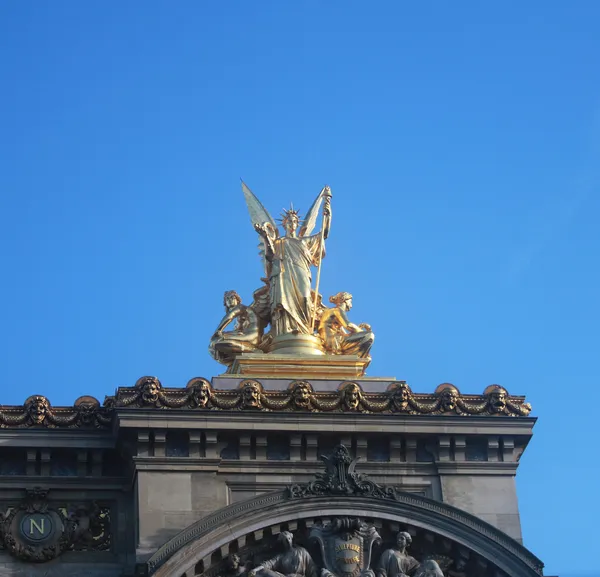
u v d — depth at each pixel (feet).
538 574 306.14
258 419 313.32
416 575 305.12
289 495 305.32
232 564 301.43
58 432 314.14
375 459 317.01
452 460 318.24
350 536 304.50
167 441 311.88
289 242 342.85
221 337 335.47
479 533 307.58
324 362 329.93
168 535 306.76
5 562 309.01
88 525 312.29
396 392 317.83
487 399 320.50
